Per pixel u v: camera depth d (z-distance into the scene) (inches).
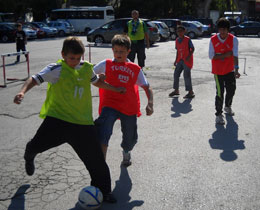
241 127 249.1
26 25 1233.4
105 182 142.4
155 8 1811.0
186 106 307.7
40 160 187.9
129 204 144.6
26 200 146.7
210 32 1429.6
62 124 133.2
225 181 165.5
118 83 160.7
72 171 175.3
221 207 142.6
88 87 138.8
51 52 757.3
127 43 158.9
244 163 186.7
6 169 176.9
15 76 451.8
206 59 656.4
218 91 254.1
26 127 246.1
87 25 1562.5
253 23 1374.3
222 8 2316.7
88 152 136.7
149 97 164.9
